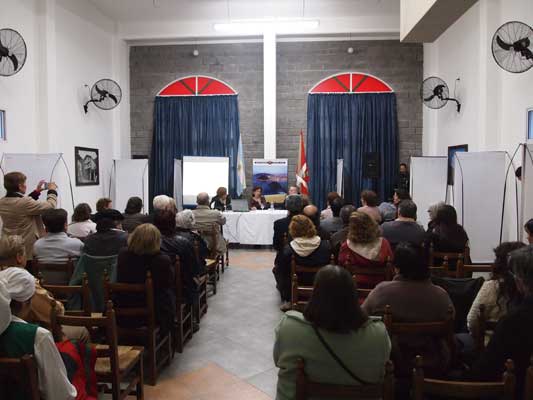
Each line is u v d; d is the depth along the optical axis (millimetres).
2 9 5242
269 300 4566
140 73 8914
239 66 8742
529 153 3990
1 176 5039
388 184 8578
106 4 7504
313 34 8391
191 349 3307
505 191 5000
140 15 8047
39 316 1952
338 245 3428
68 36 6711
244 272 5855
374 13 8070
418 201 6145
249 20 8273
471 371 1622
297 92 8711
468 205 5004
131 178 7434
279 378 1470
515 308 1524
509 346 1463
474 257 5012
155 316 2719
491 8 5637
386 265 2850
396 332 1779
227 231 7391
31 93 5836
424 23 5016
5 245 2043
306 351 1378
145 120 8969
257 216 7348
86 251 3000
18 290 1578
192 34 8398
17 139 5535
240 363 3070
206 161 8305
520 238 4047
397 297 1873
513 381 1221
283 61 8695
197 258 3521
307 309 1428
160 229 3355
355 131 8578
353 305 1394
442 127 7621
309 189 8633
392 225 3490
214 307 4328
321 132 8609
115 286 2561
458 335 2275
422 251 1956
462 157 5020
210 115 8773
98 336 2531
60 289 2307
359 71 8602
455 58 6988
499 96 5625
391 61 8570
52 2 6062
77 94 6988
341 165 8273
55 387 1450
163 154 8844
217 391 2670
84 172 7172
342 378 1368
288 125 8773
